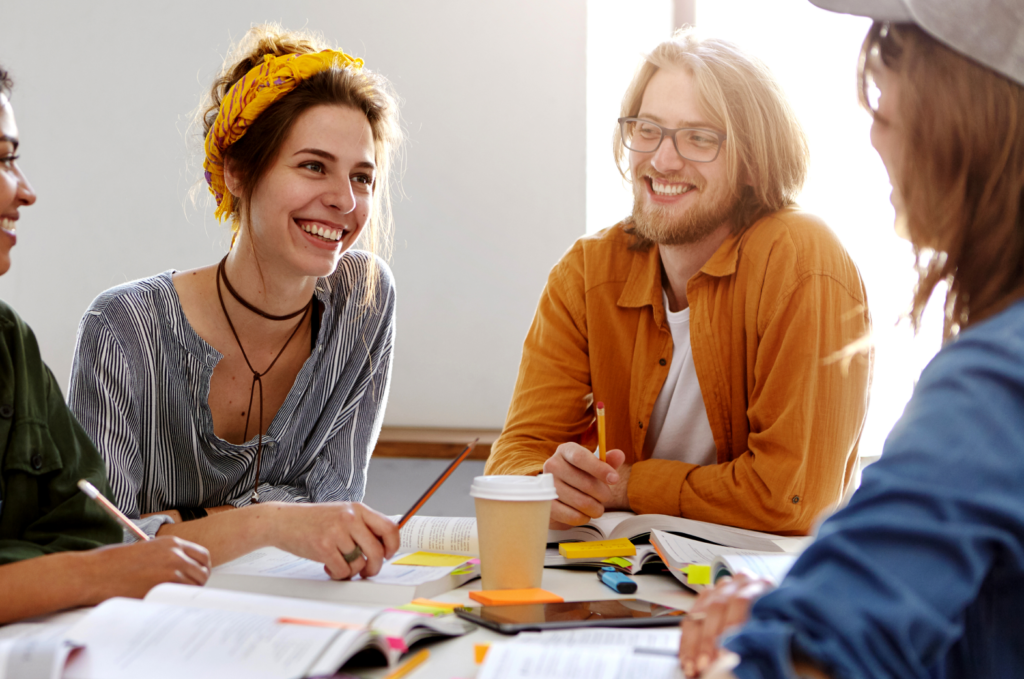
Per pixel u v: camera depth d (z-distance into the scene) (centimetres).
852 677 40
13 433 95
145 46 301
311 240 145
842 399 134
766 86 148
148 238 303
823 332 135
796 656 42
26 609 77
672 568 96
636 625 76
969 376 46
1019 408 44
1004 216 53
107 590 79
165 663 58
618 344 158
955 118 53
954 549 42
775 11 272
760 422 137
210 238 301
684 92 147
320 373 157
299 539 94
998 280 54
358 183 150
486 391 292
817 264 138
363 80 151
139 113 302
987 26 51
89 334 138
